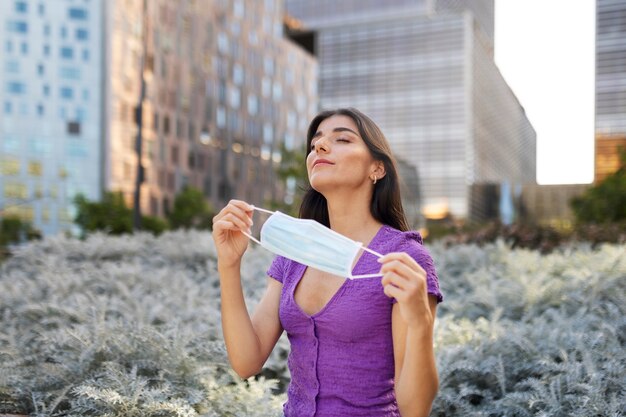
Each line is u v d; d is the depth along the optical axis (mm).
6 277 6512
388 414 1773
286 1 145750
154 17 55531
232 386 3145
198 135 61094
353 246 1622
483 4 165000
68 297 5055
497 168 151750
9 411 2865
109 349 3102
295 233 1680
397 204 2012
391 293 1538
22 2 54344
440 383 3047
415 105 120188
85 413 2717
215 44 63875
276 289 2100
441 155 117062
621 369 2818
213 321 4070
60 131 53844
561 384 2873
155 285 5543
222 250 1929
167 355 3074
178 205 46500
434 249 7375
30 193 52844
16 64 53812
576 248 7828
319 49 128250
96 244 7820
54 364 3148
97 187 53875
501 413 2912
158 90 56125
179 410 2490
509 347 3305
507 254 6398
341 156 1926
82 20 54625
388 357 1779
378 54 124125
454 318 4656
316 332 1815
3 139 52906
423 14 134375
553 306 4457
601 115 93938
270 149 72812
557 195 120500
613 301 4250
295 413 1852
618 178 28844
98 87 54219
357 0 139125
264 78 72500
